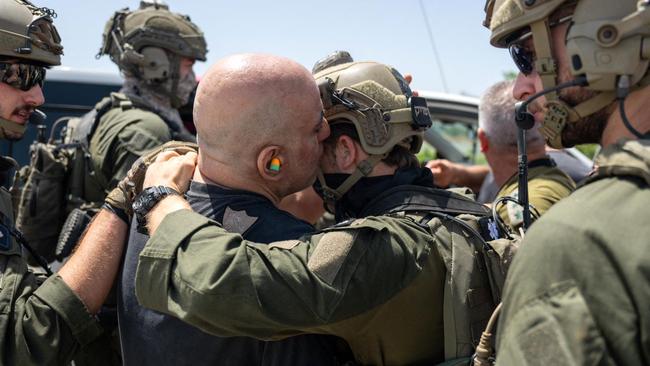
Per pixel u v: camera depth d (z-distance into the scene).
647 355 0.82
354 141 1.51
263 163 1.35
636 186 0.89
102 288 1.49
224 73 1.34
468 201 1.49
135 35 2.98
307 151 1.39
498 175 2.57
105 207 1.54
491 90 2.54
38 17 1.67
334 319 1.23
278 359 1.35
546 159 2.25
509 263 1.32
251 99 1.32
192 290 1.18
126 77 3.04
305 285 1.20
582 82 1.02
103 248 1.50
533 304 0.86
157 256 1.24
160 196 1.35
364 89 1.49
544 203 2.03
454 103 4.45
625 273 0.83
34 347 1.42
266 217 1.36
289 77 1.35
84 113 4.20
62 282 1.47
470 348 1.30
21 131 1.72
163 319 1.38
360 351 1.39
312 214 2.09
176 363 1.37
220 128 1.35
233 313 1.18
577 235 0.86
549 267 0.87
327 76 1.53
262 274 1.19
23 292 1.48
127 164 2.62
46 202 2.66
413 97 1.53
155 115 2.79
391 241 1.29
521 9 1.08
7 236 1.53
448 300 1.31
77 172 2.70
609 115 1.04
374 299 1.26
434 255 1.35
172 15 3.08
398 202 1.43
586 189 0.93
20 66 1.65
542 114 1.14
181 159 1.44
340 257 1.22
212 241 1.22
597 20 0.99
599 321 0.82
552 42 1.07
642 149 0.91
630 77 0.99
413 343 1.35
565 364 0.81
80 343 1.49
